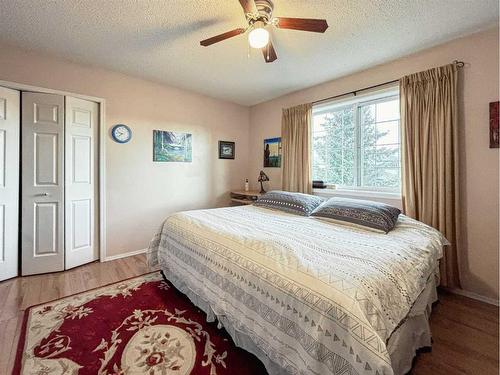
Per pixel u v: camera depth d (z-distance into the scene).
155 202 3.29
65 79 2.58
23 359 1.38
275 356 1.12
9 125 2.31
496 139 1.94
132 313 1.83
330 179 3.25
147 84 3.15
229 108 4.01
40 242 2.51
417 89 2.29
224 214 2.46
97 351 1.45
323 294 1.00
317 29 1.60
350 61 2.55
